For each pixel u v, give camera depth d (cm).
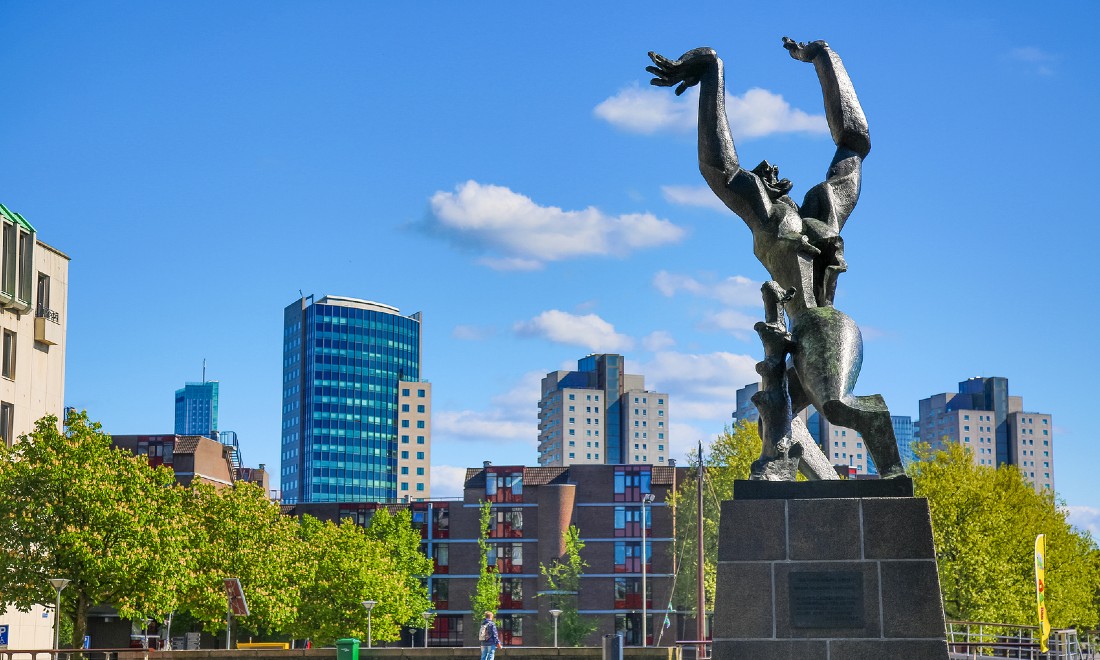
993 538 5275
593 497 11075
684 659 6147
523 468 11331
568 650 3906
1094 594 7900
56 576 4312
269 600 5584
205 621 5797
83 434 4606
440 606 11181
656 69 2014
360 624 7169
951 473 5400
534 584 11069
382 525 9856
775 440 1717
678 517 7931
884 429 1647
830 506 1614
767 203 1905
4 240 5981
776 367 1741
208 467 10412
